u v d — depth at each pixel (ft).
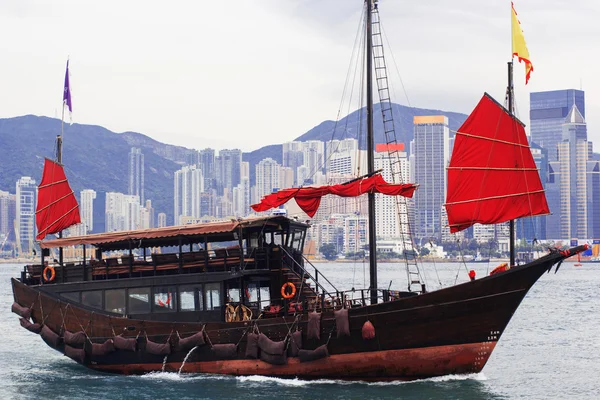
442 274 608.19
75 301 135.85
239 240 125.59
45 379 135.64
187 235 131.23
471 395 113.70
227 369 125.59
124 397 118.21
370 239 130.11
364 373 119.85
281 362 121.19
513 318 260.21
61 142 168.45
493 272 120.47
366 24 136.46
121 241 137.39
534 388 130.21
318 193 135.13
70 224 166.61
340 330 117.50
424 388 117.08
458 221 126.82
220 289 125.80
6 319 255.09
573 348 181.78
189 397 115.55
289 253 133.39
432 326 116.88
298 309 122.01
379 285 413.18
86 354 134.21
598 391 127.95
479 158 125.70
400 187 131.13
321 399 112.16
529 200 122.83
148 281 130.62
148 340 128.36
